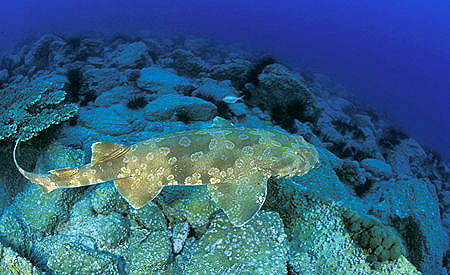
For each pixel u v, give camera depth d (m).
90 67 16.62
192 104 11.84
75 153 6.86
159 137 4.24
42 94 7.72
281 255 5.02
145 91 13.84
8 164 6.38
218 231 5.25
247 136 4.29
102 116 10.45
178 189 5.88
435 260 7.50
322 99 19.16
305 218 5.93
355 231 5.26
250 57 22.41
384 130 18.88
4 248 4.66
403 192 8.37
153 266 5.12
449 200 14.41
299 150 4.47
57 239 5.46
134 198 4.07
